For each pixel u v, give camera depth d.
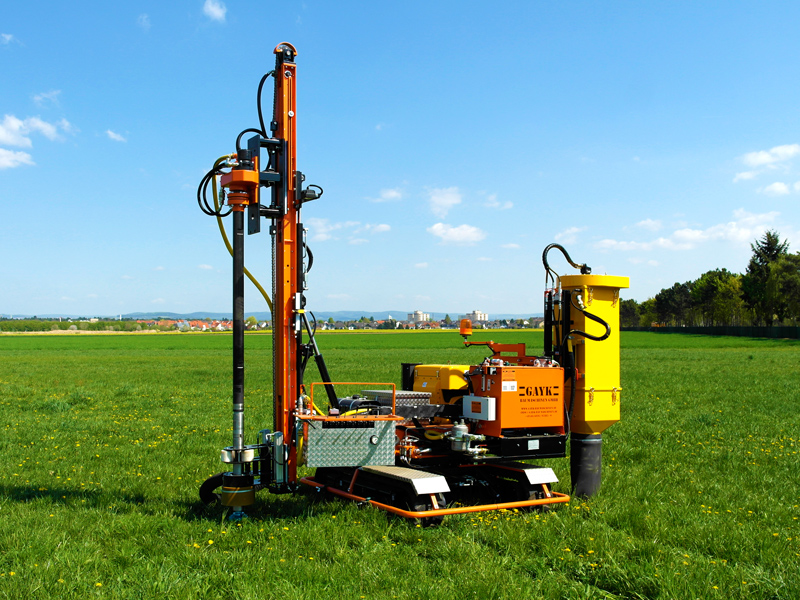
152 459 10.06
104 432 12.88
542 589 4.86
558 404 7.33
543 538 6.02
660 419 14.61
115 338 114.56
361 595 4.66
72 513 6.79
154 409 16.66
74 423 13.80
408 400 7.58
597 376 7.51
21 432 12.69
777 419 14.80
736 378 26.45
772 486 8.52
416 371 8.29
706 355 48.62
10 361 44.47
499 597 4.64
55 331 186.75
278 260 7.19
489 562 5.34
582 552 5.75
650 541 5.88
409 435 7.55
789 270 98.50
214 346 77.12
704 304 131.25
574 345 7.58
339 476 7.75
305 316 7.20
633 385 23.28
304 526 6.25
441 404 7.73
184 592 4.60
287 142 7.13
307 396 7.36
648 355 48.75
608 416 7.55
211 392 21.12
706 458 10.27
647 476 8.90
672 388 22.06
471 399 7.34
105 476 8.80
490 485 7.62
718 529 6.29
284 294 7.11
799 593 4.75
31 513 6.68
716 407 17.06
